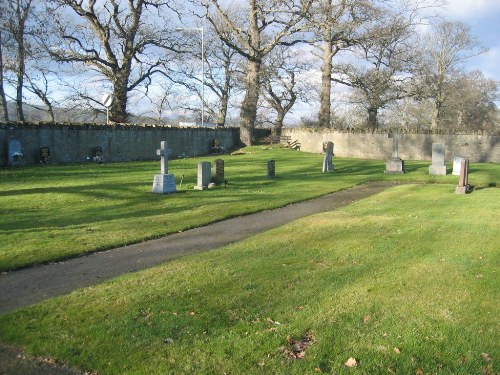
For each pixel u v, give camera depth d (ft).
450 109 201.87
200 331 17.63
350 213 41.45
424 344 16.40
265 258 27.04
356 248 29.19
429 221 37.32
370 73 155.53
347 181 65.26
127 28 125.29
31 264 26.27
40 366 15.44
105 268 25.91
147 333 17.42
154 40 128.98
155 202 46.14
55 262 27.09
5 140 76.07
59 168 75.41
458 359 15.52
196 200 47.52
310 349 16.15
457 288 21.86
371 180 67.77
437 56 201.16
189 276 23.75
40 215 39.22
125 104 127.85
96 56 121.08
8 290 22.36
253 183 61.82
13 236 32.01
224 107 182.70
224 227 36.65
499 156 106.93
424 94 152.05
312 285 22.38
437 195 52.06
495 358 15.65
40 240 31.07
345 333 17.28
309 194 53.11
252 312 19.31
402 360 15.42
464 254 27.53
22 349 16.48
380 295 20.99
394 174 73.87
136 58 133.28
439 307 19.62
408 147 115.65
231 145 138.31
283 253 28.17
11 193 48.55
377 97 153.17
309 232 33.81
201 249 29.94
